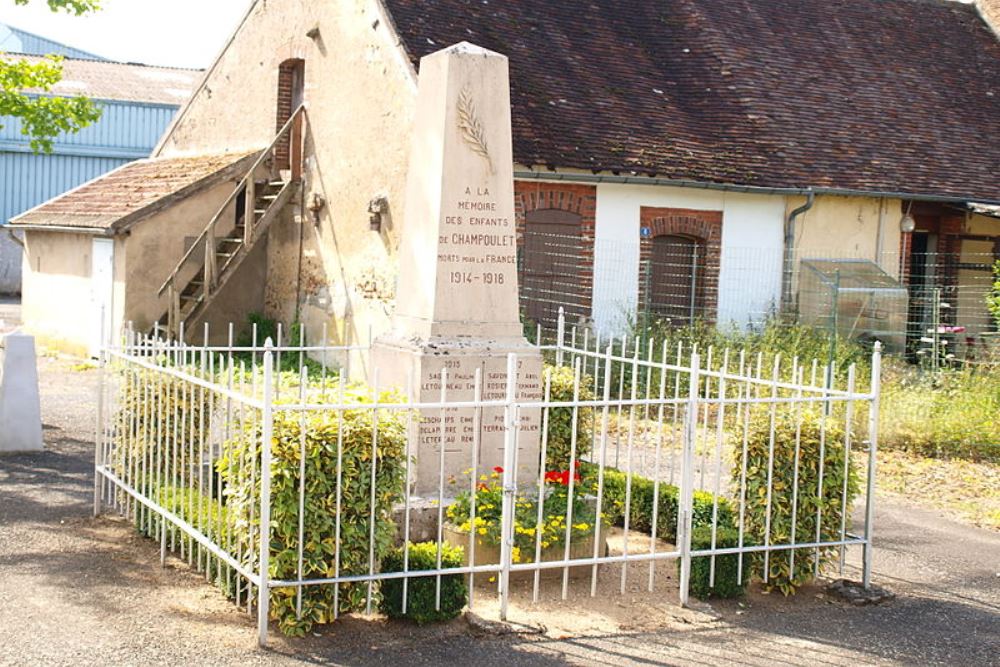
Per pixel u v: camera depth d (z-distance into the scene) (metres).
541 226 17.42
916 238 21.89
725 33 21.80
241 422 6.69
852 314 18.98
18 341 11.72
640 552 8.71
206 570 7.57
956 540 9.67
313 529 6.54
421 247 9.28
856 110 21.45
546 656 6.49
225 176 19.92
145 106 35.50
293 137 19.80
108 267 19.77
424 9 18.02
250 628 6.70
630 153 17.80
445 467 8.88
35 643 6.34
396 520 8.05
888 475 12.20
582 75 19.17
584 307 17.81
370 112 17.44
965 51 24.78
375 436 6.57
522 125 17.16
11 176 34.41
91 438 12.65
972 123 22.64
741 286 19.11
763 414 8.00
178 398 8.32
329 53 18.80
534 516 7.91
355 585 6.69
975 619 7.56
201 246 20.02
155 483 8.28
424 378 8.77
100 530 8.69
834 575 8.41
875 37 23.91
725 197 18.88
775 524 7.82
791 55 22.16
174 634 6.56
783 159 19.34
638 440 13.05
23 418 11.72
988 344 18.34
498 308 9.27
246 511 6.72
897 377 16.08
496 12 19.25
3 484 10.20
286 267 20.34
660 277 18.73
